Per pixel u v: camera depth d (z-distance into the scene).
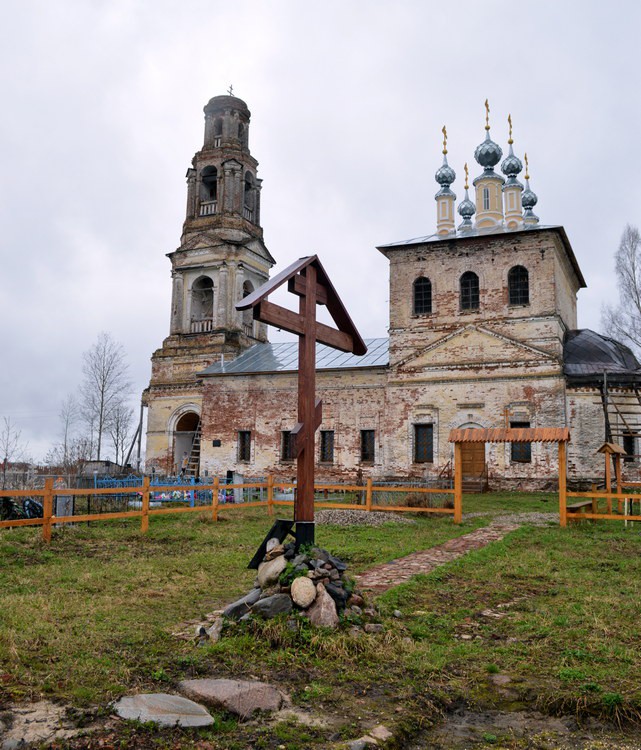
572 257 35.94
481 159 37.94
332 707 5.58
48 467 51.38
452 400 33.59
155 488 17.23
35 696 5.46
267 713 5.44
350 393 36.34
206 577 10.75
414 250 35.28
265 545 8.62
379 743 4.98
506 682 6.23
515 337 32.84
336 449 36.19
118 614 8.26
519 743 5.18
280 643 6.90
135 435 45.19
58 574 10.84
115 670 6.11
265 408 38.62
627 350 35.59
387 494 26.00
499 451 32.22
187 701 5.43
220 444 39.31
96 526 18.02
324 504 21.17
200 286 46.34
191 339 44.47
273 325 8.23
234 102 46.88
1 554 12.62
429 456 34.06
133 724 5.04
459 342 33.84
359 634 7.17
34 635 7.09
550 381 31.83
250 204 47.88
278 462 37.84
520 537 15.70
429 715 5.59
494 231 35.69
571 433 31.44
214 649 6.70
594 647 7.11
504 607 8.87
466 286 34.41
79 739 4.77
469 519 20.05
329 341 9.27
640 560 12.67
